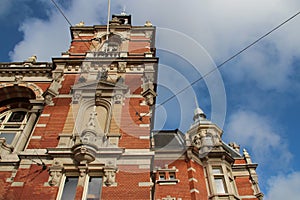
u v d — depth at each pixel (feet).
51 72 55.57
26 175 35.32
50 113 44.75
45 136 40.73
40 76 55.88
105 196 32.94
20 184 34.42
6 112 53.83
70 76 52.44
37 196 32.94
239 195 58.44
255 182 60.70
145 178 35.09
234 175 62.59
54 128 42.04
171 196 48.47
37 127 42.16
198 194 49.83
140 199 32.83
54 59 55.26
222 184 55.67
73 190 34.45
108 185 34.06
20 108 54.54
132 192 33.50
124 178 35.01
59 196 33.32
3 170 38.24
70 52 59.62
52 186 33.99
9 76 55.98
